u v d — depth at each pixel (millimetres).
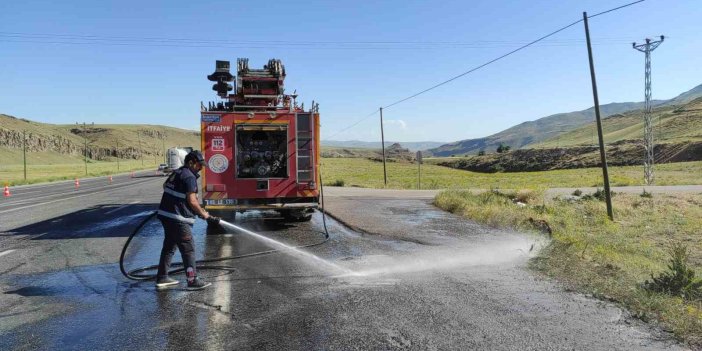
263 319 4836
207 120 10812
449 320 4762
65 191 29469
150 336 4395
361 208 15852
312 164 11234
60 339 4332
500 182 45000
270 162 11320
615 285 5938
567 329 4496
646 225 16062
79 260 7914
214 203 10852
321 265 7355
